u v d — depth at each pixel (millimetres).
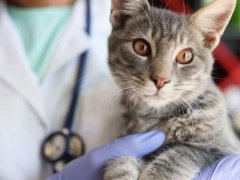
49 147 314
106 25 386
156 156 274
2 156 312
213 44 301
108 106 342
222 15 291
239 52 562
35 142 324
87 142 331
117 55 306
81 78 347
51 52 355
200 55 295
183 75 285
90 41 367
